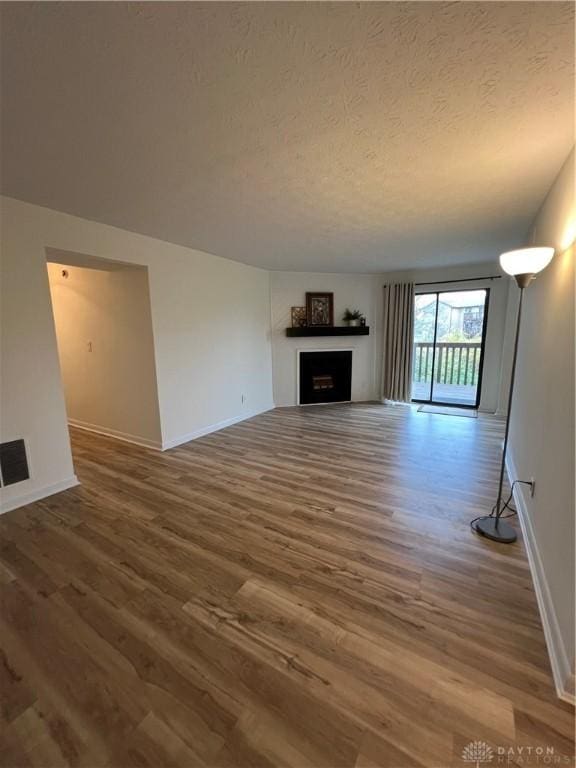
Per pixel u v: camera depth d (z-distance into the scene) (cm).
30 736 111
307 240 358
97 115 146
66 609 161
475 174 207
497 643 141
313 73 122
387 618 154
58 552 203
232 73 122
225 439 411
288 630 149
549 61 117
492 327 501
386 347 583
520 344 332
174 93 132
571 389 141
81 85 126
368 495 269
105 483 294
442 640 143
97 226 292
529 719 113
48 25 101
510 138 167
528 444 238
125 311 368
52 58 113
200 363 416
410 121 153
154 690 124
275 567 188
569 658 121
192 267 394
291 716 115
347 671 130
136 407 386
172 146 172
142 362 368
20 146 169
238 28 103
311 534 218
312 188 226
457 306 552
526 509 219
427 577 179
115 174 202
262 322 531
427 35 106
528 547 197
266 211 269
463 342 562
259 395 536
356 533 218
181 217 281
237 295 473
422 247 393
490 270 494
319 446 384
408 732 110
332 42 108
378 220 295
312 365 590
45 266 260
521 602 163
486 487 280
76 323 411
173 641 144
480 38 107
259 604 163
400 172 204
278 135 163
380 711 116
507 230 328
